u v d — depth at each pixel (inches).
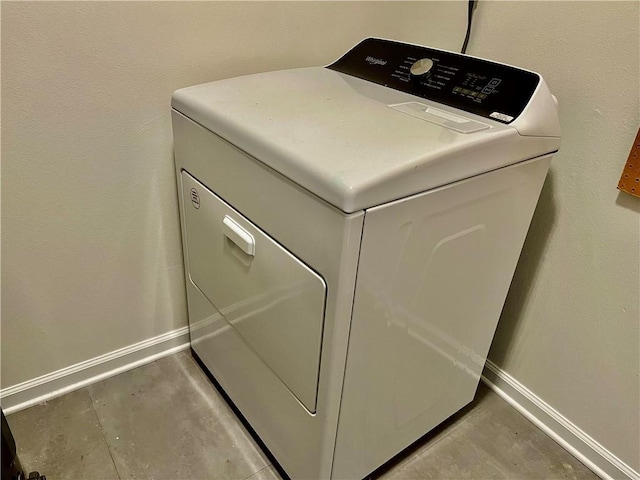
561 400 56.4
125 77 46.2
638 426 49.8
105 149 48.4
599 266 48.6
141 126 49.2
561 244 51.3
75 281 53.5
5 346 52.6
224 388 58.0
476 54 54.7
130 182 51.5
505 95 40.9
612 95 43.5
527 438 58.0
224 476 51.7
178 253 59.1
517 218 44.8
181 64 48.4
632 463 51.4
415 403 49.8
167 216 55.8
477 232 41.4
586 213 48.3
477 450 56.3
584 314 51.3
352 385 40.3
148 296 59.7
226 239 44.7
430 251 38.1
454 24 56.4
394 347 41.8
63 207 48.9
